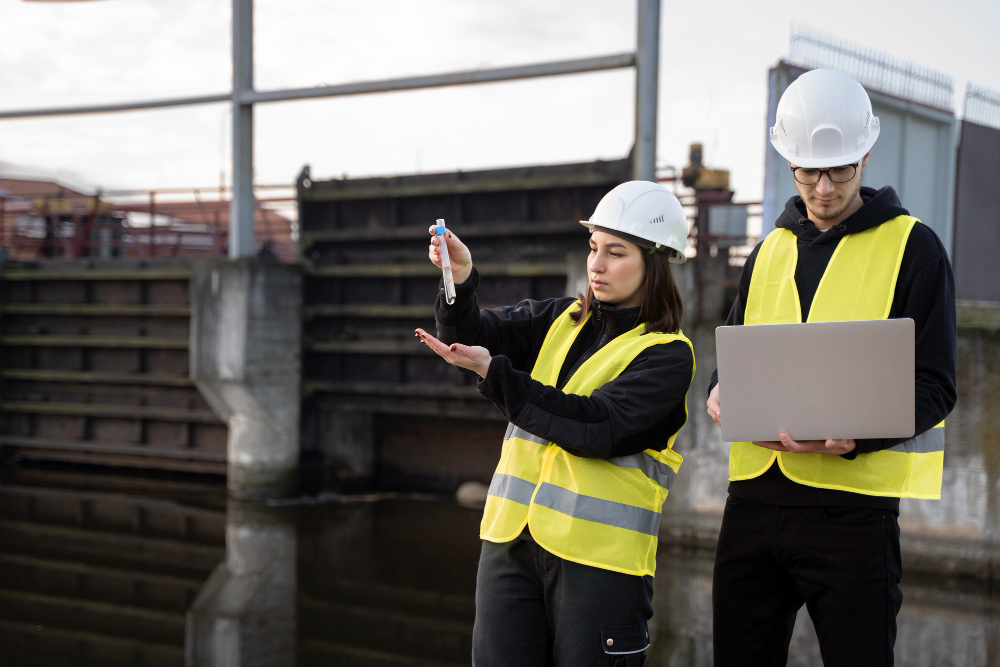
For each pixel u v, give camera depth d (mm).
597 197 8742
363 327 9961
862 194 2326
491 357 1905
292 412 9828
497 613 2053
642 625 2012
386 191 9625
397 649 5082
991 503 6031
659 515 2068
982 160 8664
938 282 2047
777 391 1955
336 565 6980
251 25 9664
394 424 10578
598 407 1904
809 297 2250
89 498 9648
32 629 5391
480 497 9719
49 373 11227
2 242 12250
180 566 6918
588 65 8031
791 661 4621
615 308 2115
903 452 2094
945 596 5844
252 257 9617
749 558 2258
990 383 6004
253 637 5266
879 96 7602
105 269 10922
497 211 9281
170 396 10703
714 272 7363
